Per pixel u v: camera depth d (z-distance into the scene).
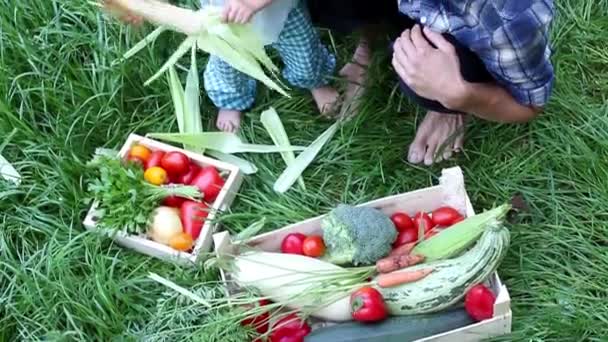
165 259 2.05
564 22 2.32
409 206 2.04
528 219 2.10
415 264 1.89
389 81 2.23
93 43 2.28
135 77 2.27
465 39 1.73
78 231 2.09
